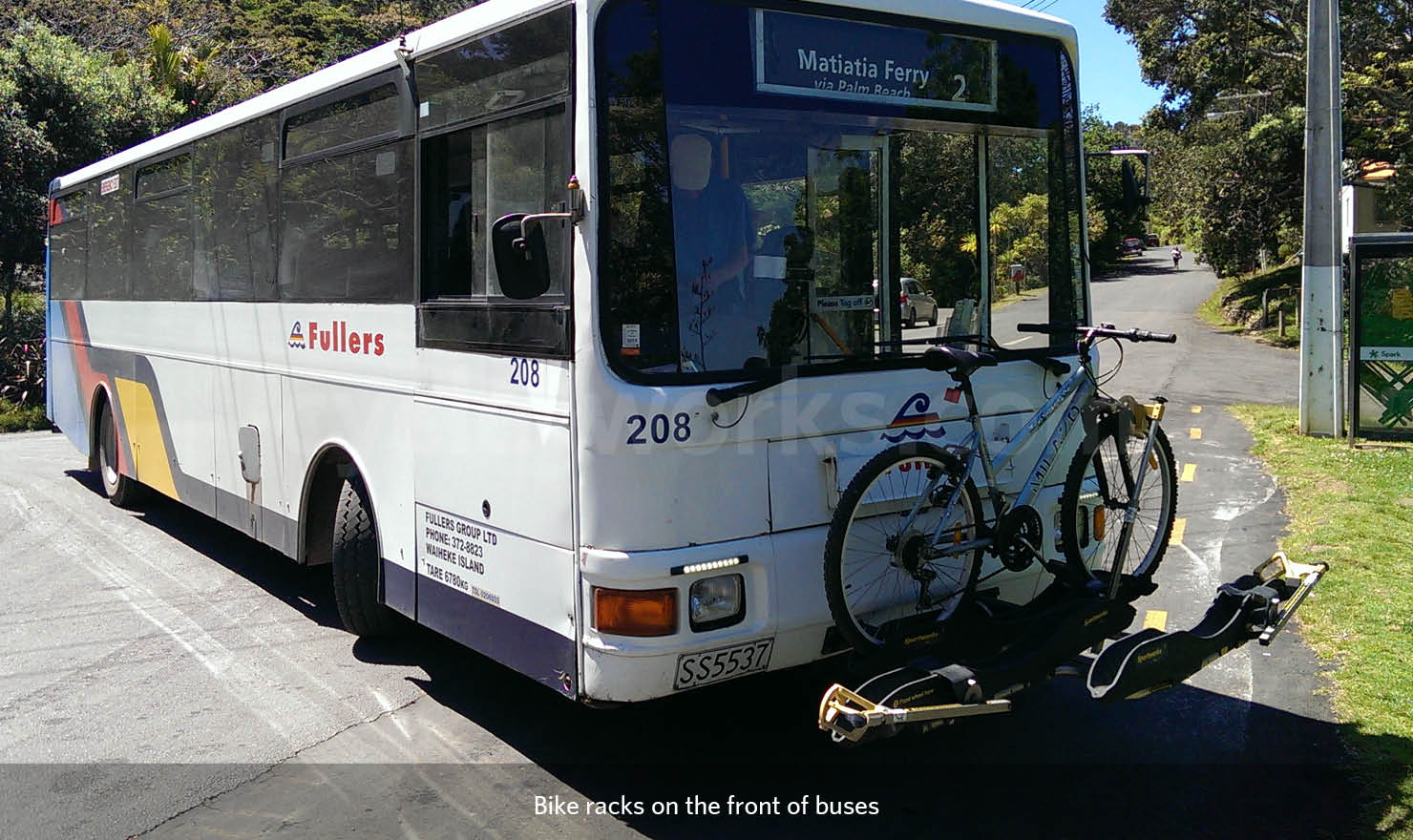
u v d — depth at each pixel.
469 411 4.40
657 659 3.69
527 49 3.99
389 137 4.95
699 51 3.87
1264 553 7.54
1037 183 4.82
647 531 3.68
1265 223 31.94
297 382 5.96
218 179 6.92
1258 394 16.14
